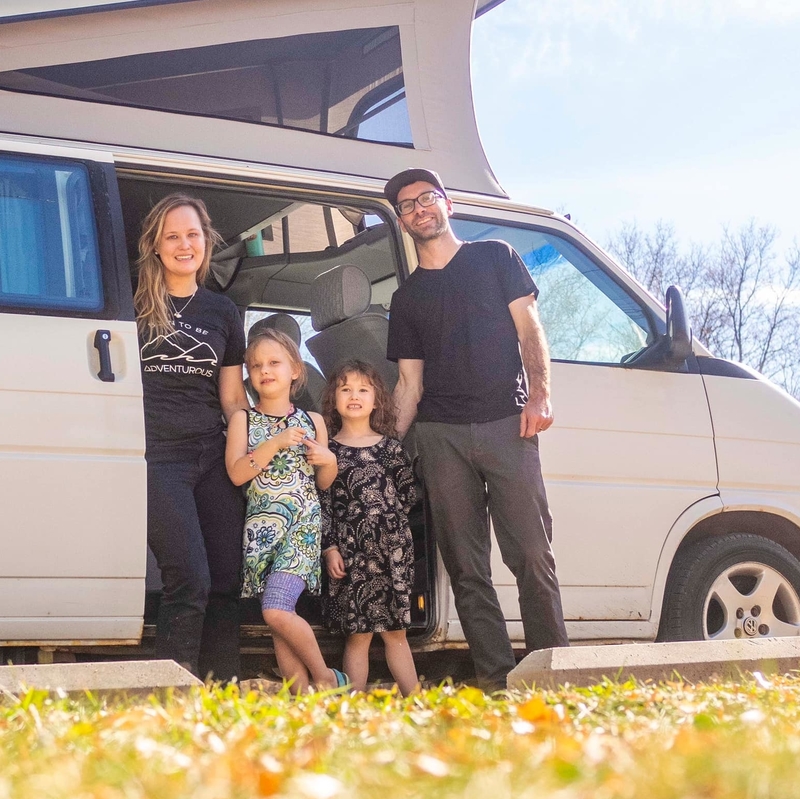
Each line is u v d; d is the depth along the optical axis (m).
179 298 4.05
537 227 4.99
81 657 3.95
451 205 4.60
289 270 5.32
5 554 3.58
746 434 5.04
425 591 4.41
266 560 4.05
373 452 4.32
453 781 1.69
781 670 3.89
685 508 4.86
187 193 4.86
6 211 3.81
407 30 5.28
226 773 1.80
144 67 4.72
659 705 2.92
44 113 4.47
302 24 5.05
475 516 4.26
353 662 4.20
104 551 3.70
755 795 1.60
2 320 3.69
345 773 1.76
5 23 4.48
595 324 4.95
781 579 5.07
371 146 5.13
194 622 3.76
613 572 4.67
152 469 3.85
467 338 4.29
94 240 3.91
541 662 3.55
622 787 1.64
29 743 2.14
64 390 3.71
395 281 5.10
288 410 4.24
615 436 4.76
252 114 4.90
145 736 2.17
